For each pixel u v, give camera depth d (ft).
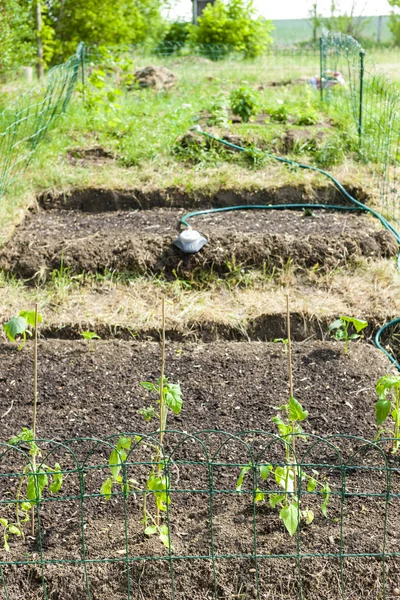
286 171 25.32
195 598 10.38
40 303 18.37
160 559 10.77
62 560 10.56
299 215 22.97
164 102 34.71
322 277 19.65
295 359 15.74
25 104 30.99
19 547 11.07
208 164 25.99
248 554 10.86
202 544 11.02
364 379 14.98
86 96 33.91
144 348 16.30
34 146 26.63
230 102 32.71
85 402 14.42
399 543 10.93
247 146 27.09
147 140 27.89
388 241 20.83
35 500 10.14
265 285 19.45
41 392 14.74
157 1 72.84
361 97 27.78
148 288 19.30
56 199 24.03
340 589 10.42
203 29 60.08
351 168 25.88
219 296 19.06
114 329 17.42
